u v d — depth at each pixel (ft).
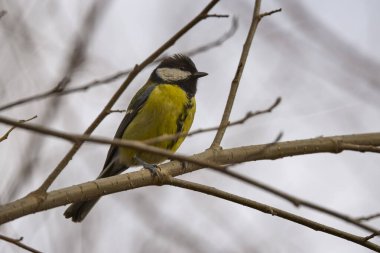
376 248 24.57
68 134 15.61
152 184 26.66
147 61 20.01
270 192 16.56
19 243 20.44
